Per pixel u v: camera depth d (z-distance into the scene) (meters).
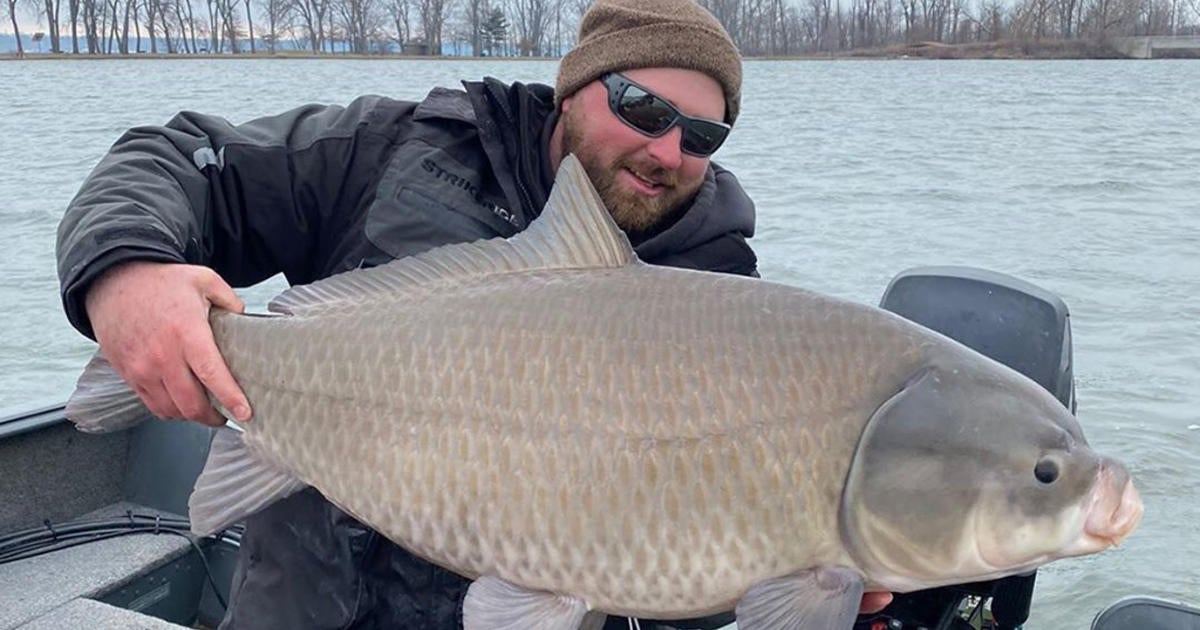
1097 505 0.84
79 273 0.91
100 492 1.83
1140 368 3.40
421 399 0.92
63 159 7.69
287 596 1.11
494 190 1.24
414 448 0.91
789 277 4.62
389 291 0.97
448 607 1.14
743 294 0.92
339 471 0.94
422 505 0.92
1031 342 1.42
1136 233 5.63
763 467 0.86
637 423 0.87
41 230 5.26
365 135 1.24
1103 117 12.28
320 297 0.98
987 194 6.89
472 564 0.92
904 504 0.85
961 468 0.85
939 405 0.86
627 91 1.21
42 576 1.61
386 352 0.93
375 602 1.13
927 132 10.55
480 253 0.97
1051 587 2.09
